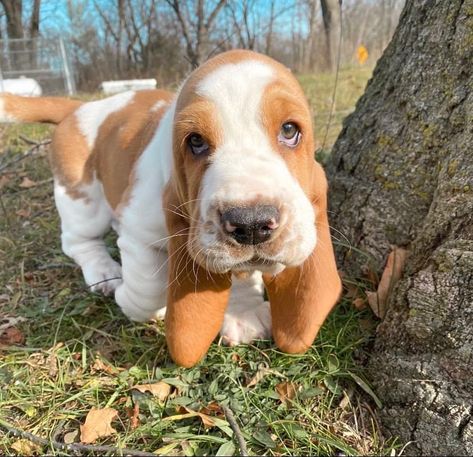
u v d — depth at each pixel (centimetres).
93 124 44
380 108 40
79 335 38
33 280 46
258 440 29
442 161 34
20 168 69
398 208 36
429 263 32
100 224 44
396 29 41
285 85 27
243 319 37
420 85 36
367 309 36
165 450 29
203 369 34
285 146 28
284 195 25
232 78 27
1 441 30
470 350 29
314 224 28
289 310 32
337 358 34
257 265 26
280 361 34
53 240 52
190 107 27
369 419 32
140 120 40
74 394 33
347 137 42
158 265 35
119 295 38
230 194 24
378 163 38
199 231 26
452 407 29
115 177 40
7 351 37
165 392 32
